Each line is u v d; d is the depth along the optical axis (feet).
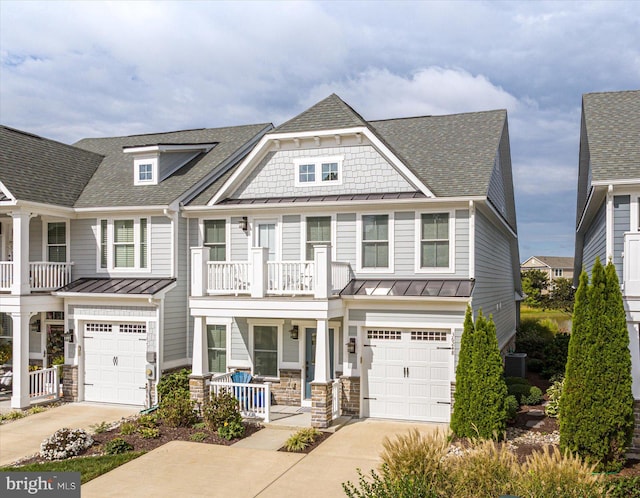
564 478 25.29
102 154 77.71
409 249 54.39
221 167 67.46
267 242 59.67
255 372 59.06
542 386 64.54
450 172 56.03
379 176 56.65
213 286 53.98
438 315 50.62
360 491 34.32
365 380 53.21
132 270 62.44
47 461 40.78
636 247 41.37
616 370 37.27
